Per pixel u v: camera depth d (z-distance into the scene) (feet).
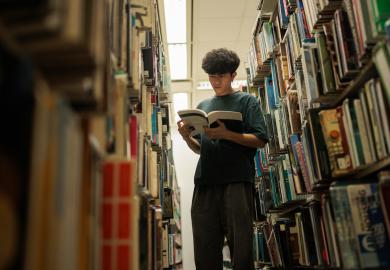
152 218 5.00
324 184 5.57
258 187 10.83
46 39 1.80
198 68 17.81
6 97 1.60
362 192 4.31
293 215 9.09
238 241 5.75
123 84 3.53
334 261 5.45
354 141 4.59
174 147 20.61
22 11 1.65
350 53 4.70
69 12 1.79
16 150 1.57
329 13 5.43
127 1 4.18
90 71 2.10
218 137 5.99
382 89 3.98
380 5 3.99
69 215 1.88
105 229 2.65
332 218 5.37
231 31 15.33
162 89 9.47
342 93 5.20
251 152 6.35
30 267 1.50
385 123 3.92
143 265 4.01
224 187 6.13
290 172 7.78
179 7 13.71
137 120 4.30
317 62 5.50
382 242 4.12
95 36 2.04
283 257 8.27
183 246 19.11
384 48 3.74
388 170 4.39
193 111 5.86
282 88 8.39
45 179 1.66
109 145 3.16
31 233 1.52
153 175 5.79
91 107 2.31
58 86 2.11
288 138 7.81
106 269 2.60
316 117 5.42
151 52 6.53
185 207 19.72
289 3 7.25
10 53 1.65
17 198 1.53
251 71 11.02
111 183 2.72
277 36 8.64
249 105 6.47
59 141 1.78
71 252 1.90
